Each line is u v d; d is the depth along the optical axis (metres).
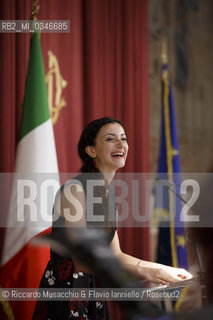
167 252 10.11
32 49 8.06
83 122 10.14
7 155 8.74
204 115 13.48
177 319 1.52
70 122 9.77
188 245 3.13
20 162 7.71
